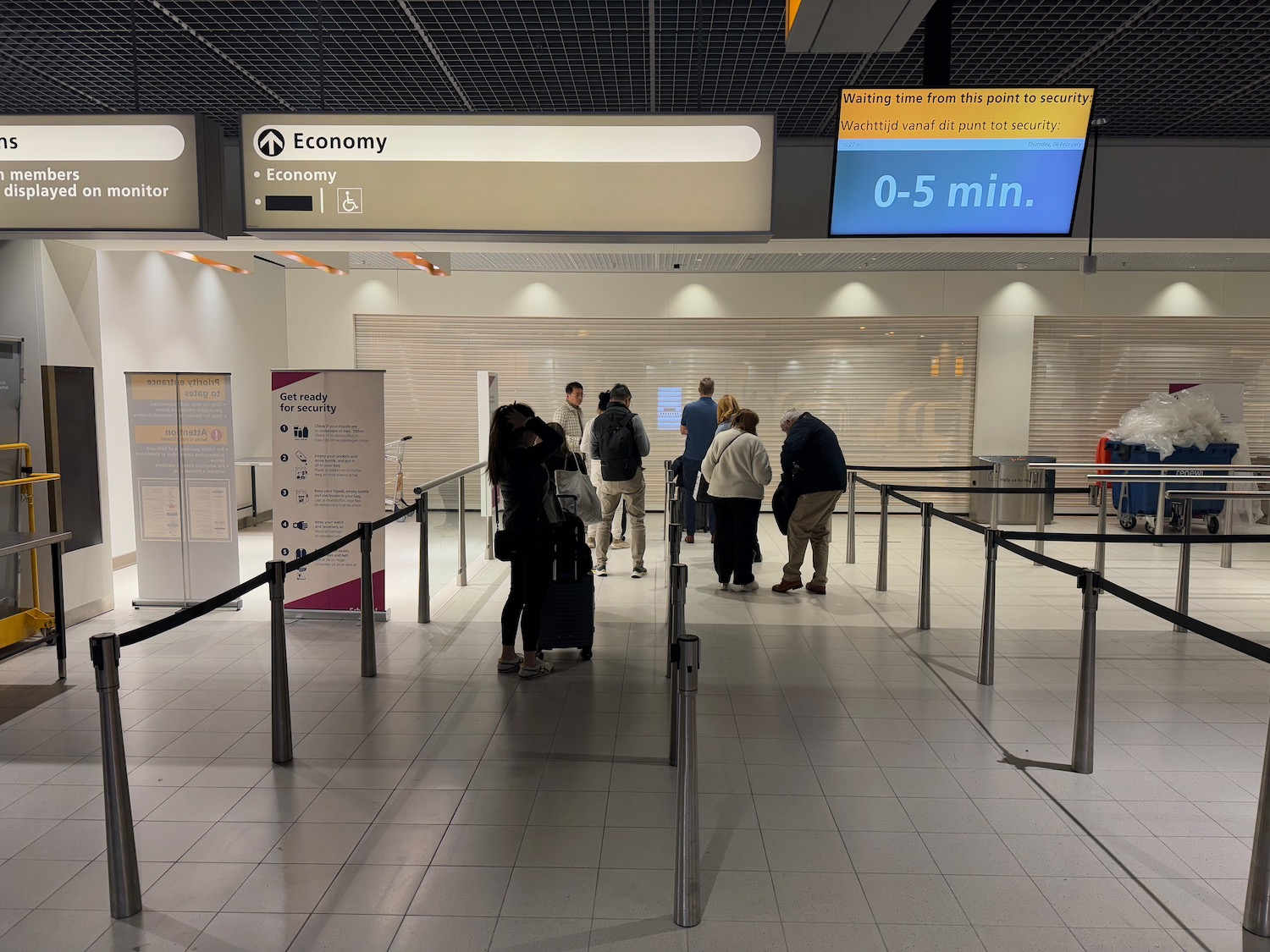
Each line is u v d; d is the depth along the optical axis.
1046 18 4.68
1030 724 4.41
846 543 9.95
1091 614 3.78
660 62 5.30
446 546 9.62
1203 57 5.18
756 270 11.70
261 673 5.19
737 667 5.32
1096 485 11.11
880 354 12.02
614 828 3.31
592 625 5.41
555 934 2.65
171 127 4.11
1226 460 10.60
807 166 5.87
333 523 6.31
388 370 12.07
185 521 6.61
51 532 5.93
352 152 4.20
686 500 9.50
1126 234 6.00
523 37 4.96
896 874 2.99
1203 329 11.83
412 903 2.82
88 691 4.88
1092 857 3.12
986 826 3.34
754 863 3.06
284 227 4.23
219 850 3.15
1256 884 2.67
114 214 4.16
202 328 9.77
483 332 12.04
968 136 4.27
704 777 3.77
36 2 4.53
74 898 2.87
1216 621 6.57
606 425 7.66
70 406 6.16
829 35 3.39
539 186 4.21
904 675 5.17
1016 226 4.34
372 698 4.75
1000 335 11.82
